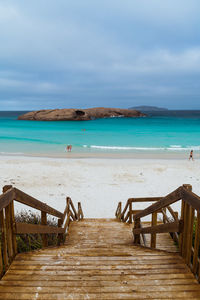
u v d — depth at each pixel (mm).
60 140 35250
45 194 12938
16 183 14656
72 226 7422
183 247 3152
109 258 3287
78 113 78188
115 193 13281
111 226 7414
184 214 3104
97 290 2496
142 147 29750
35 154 24875
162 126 60062
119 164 20188
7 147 28938
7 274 2773
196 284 2613
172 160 22109
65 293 2441
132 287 2551
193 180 15688
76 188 13984
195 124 67000
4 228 2773
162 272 2867
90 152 26359
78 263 3117
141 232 4879
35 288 2516
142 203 12117
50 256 3336
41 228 3951
